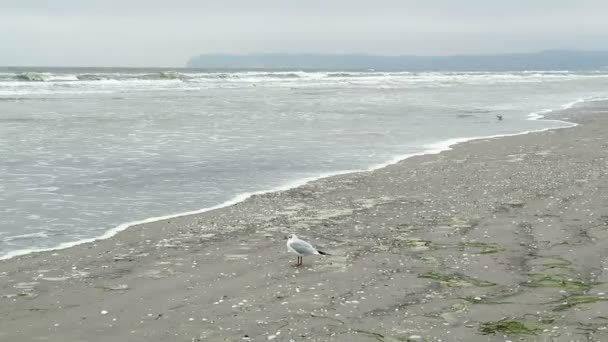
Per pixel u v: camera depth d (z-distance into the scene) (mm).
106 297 7883
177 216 12492
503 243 10195
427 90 67375
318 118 34188
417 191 14781
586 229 10766
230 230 11414
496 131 27828
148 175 16812
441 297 7742
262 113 36875
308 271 8938
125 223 11914
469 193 14289
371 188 15273
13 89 54469
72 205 13273
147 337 6633
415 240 10586
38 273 8883
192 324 6969
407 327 6793
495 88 73062
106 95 51906
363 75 107688
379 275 8719
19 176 16250
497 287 8078
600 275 8383
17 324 6988
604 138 24078
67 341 6520
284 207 13336
